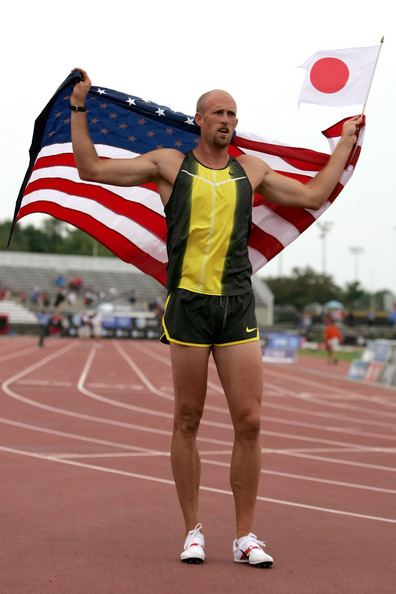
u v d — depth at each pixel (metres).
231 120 6.14
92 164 6.12
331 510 8.65
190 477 6.47
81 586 5.72
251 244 7.06
